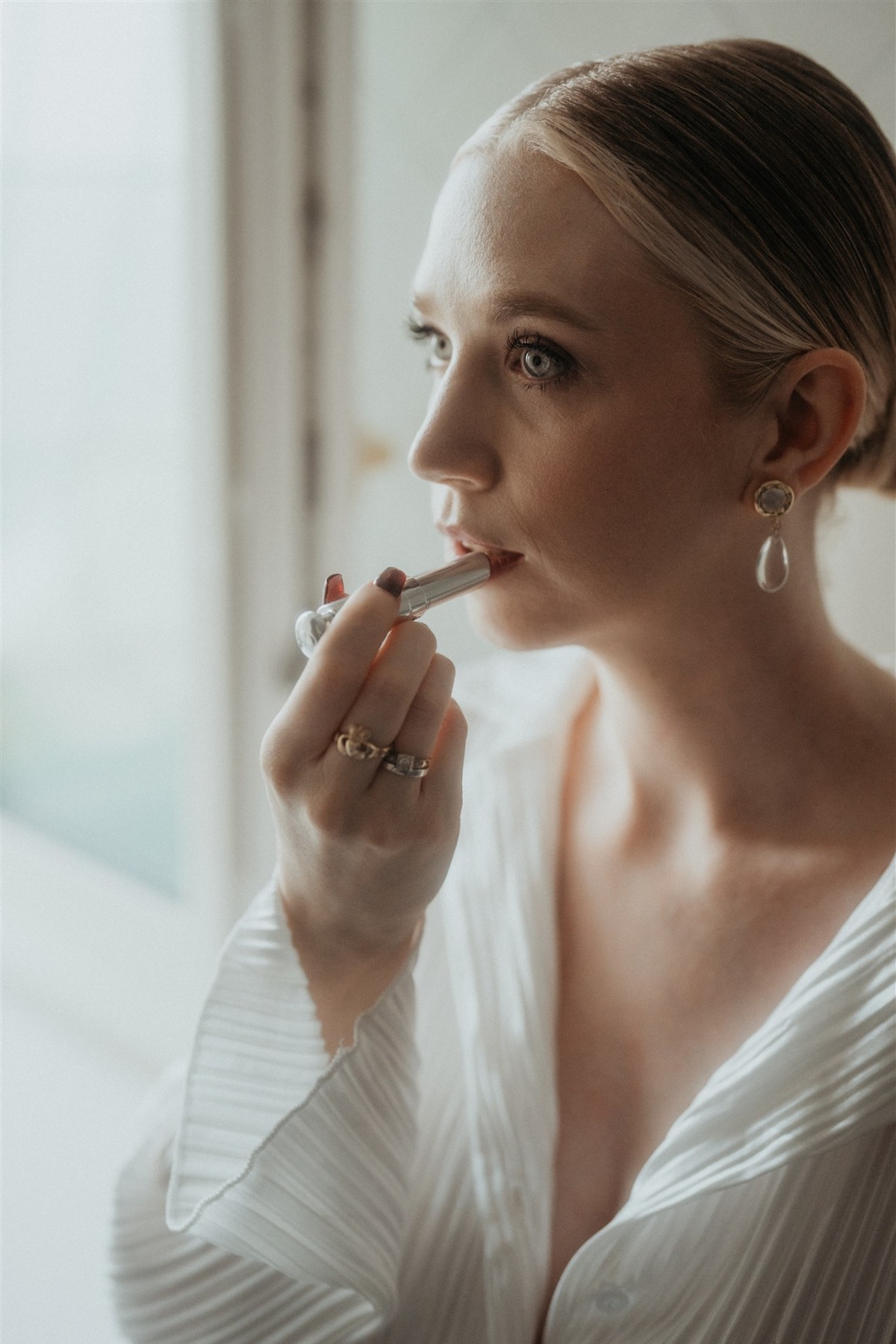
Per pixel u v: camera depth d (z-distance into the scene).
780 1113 0.60
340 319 1.28
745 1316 0.62
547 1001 0.73
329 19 1.18
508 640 0.65
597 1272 0.64
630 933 0.74
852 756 0.69
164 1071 1.67
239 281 1.30
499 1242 0.69
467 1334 0.71
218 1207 0.67
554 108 0.56
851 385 0.60
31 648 1.78
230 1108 0.69
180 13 1.28
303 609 1.39
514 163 0.57
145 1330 0.75
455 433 0.60
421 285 0.61
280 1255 0.66
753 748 0.69
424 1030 0.81
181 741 1.59
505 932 0.76
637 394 0.58
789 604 0.66
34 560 1.73
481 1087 0.73
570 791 0.82
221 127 1.25
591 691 0.86
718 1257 0.63
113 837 1.73
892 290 0.62
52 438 1.66
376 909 0.63
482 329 0.59
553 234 0.56
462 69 1.10
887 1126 0.61
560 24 1.00
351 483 1.34
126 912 1.69
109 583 1.64
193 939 1.60
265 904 0.69
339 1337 0.71
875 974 0.60
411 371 1.26
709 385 0.58
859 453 0.68
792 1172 0.62
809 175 0.57
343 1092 0.64
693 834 0.73
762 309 0.57
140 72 1.37
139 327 1.50
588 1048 0.73
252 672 1.44
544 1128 0.71
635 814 0.76
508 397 0.60
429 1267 0.73
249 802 1.51
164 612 1.58
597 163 0.54
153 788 1.65
